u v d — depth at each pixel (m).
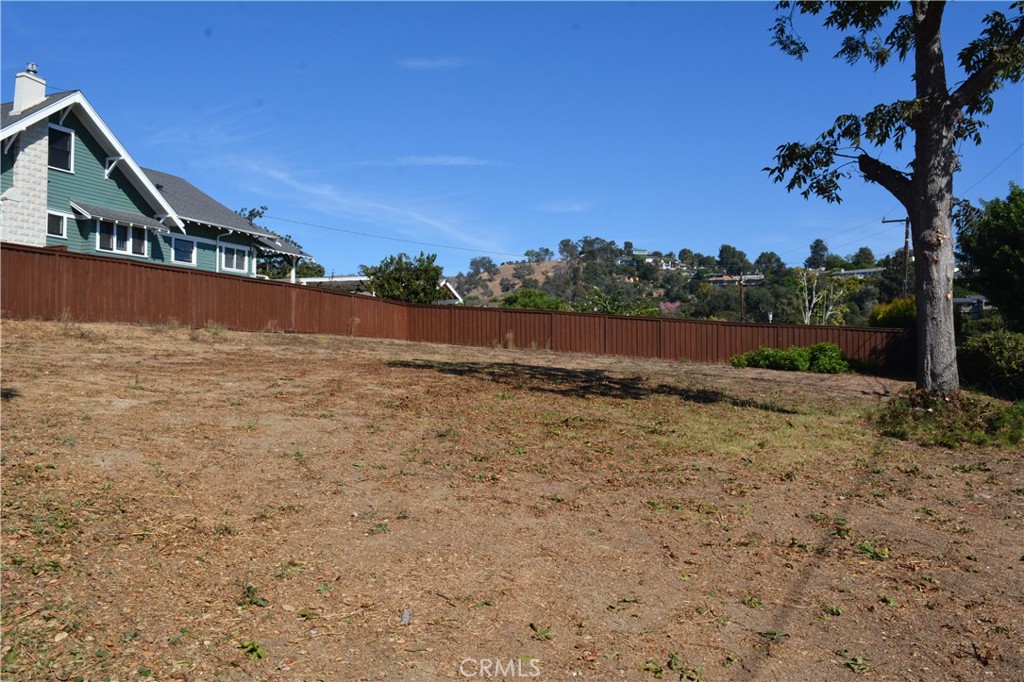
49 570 4.59
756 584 5.45
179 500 6.16
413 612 4.72
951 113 11.99
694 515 6.92
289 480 7.11
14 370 10.66
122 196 25.70
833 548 6.21
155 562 4.96
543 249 160.50
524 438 9.55
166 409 9.32
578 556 5.80
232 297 21.05
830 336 26.22
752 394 15.40
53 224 23.36
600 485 7.73
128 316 18.05
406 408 10.91
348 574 5.19
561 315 29.00
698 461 8.89
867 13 12.86
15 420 7.82
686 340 27.89
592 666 4.23
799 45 13.56
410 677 3.99
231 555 5.25
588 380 15.88
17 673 3.61
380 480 7.40
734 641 4.61
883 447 10.12
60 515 5.39
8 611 4.10
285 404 10.44
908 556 6.08
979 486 8.32
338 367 14.88
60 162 23.62
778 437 10.44
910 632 4.79
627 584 5.34
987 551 6.25
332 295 25.33
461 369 16.22
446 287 44.91
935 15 11.66
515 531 6.25
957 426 11.02
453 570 5.39
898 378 22.73
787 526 6.72
